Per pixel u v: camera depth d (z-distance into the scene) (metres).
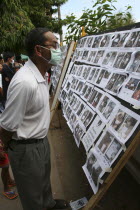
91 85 2.60
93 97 2.38
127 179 2.68
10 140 1.59
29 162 1.58
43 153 1.67
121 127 1.60
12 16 6.89
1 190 2.54
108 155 1.65
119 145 1.57
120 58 2.05
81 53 3.54
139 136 1.38
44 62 1.57
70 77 3.87
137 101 1.53
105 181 1.54
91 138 2.01
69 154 3.39
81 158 3.26
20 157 1.57
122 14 3.52
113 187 2.54
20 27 6.84
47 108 1.63
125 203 2.28
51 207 2.13
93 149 1.88
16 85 1.35
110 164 1.57
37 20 10.67
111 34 2.47
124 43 2.06
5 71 3.71
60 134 4.21
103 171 1.60
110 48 2.38
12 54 4.05
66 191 2.52
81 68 3.33
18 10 7.16
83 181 2.70
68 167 3.02
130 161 2.74
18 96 1.35
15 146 1.56
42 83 1.50
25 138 1.52
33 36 1.49
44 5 11.46
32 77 1.42
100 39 2.80
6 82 3.73
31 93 1.38
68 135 4.14
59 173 2.88
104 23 3.74
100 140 1.84
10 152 1.60
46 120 1.64
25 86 1.34
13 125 1.40
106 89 2.10
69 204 2.23
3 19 6.60
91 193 2.46
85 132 2.22
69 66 4.20
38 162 1.62
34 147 1.59
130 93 1.66
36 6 10.48
